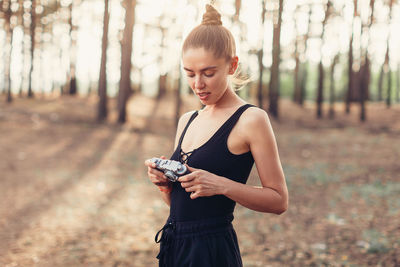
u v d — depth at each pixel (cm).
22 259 421
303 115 1991
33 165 974
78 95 2494
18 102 2077
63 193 732
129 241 486
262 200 128
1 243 470
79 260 420
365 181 819
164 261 146
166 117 1903
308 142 1373
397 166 955
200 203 138
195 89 134
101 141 1348
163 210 633
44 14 2375
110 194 734
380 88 2844
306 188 770
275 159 133
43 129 1494
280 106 2253
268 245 473
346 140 1410
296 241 484
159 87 2622
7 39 2225
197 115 155
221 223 139
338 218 571
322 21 1953
